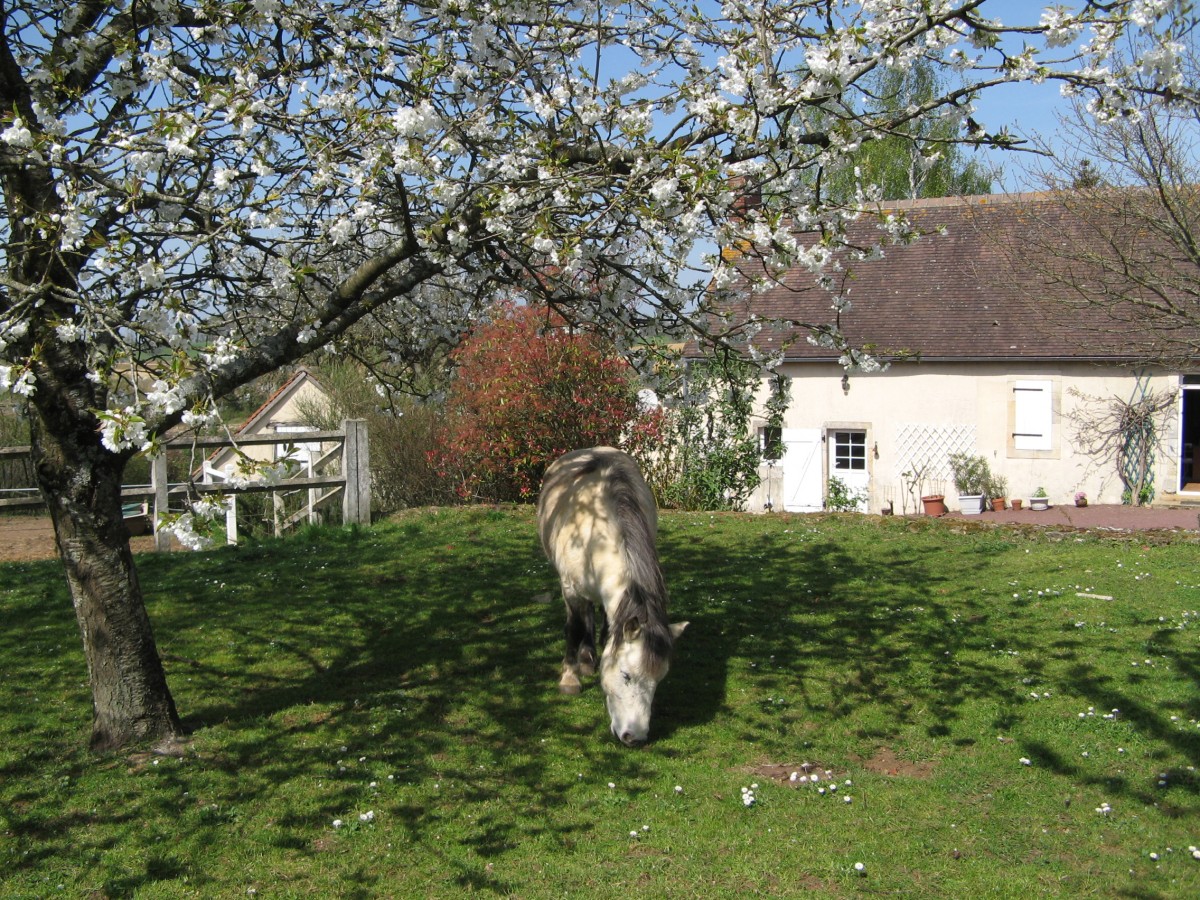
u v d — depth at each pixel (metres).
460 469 15.77
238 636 8.21
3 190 5.11
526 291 6.41
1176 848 4.88
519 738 6.18
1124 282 14.95
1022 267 20.14
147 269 4.27
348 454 12.98
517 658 7.65
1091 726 6.25
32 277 4.92
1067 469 20.45
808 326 5.82
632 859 4.80
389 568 10.59
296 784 5.51
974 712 6.55
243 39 5.50
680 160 4.60
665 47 6.12
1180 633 8.04
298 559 11.04
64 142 4.69
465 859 4.79
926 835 5.04
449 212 5.15
